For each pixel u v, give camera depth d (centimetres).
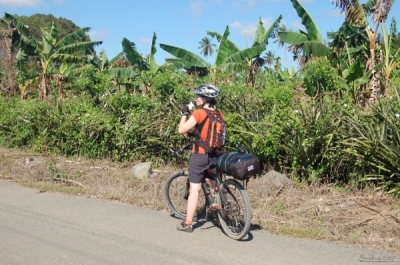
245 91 1048
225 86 1047
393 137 761
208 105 584
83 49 2056
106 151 1072
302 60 1617
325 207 671
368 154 759
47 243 541
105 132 1062
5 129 1326
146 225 616
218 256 505
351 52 1530
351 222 607
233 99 1012
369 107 881
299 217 639
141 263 483
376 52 1520
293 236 573
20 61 2239
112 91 1375
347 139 775
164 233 584
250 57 1644
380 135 757
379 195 718
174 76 1222
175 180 730
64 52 2036
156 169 950
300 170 830
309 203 693
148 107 1128
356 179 779
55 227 602
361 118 822
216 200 588
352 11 1396
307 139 810
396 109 825
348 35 1567
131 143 1024
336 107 877
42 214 664
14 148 1274
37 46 2125
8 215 657
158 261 489
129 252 515
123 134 1026
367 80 1273
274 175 796
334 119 838
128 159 1039
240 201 568
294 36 1458
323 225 608
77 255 504
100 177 907
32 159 1078
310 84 1127
